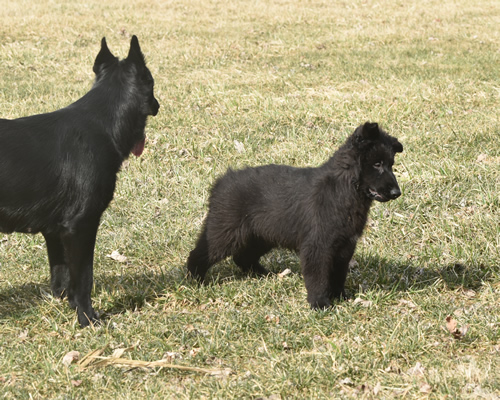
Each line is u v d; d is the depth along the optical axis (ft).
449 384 19.38
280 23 81.25
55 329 23.30
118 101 23.65
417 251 29.89
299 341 22.30
